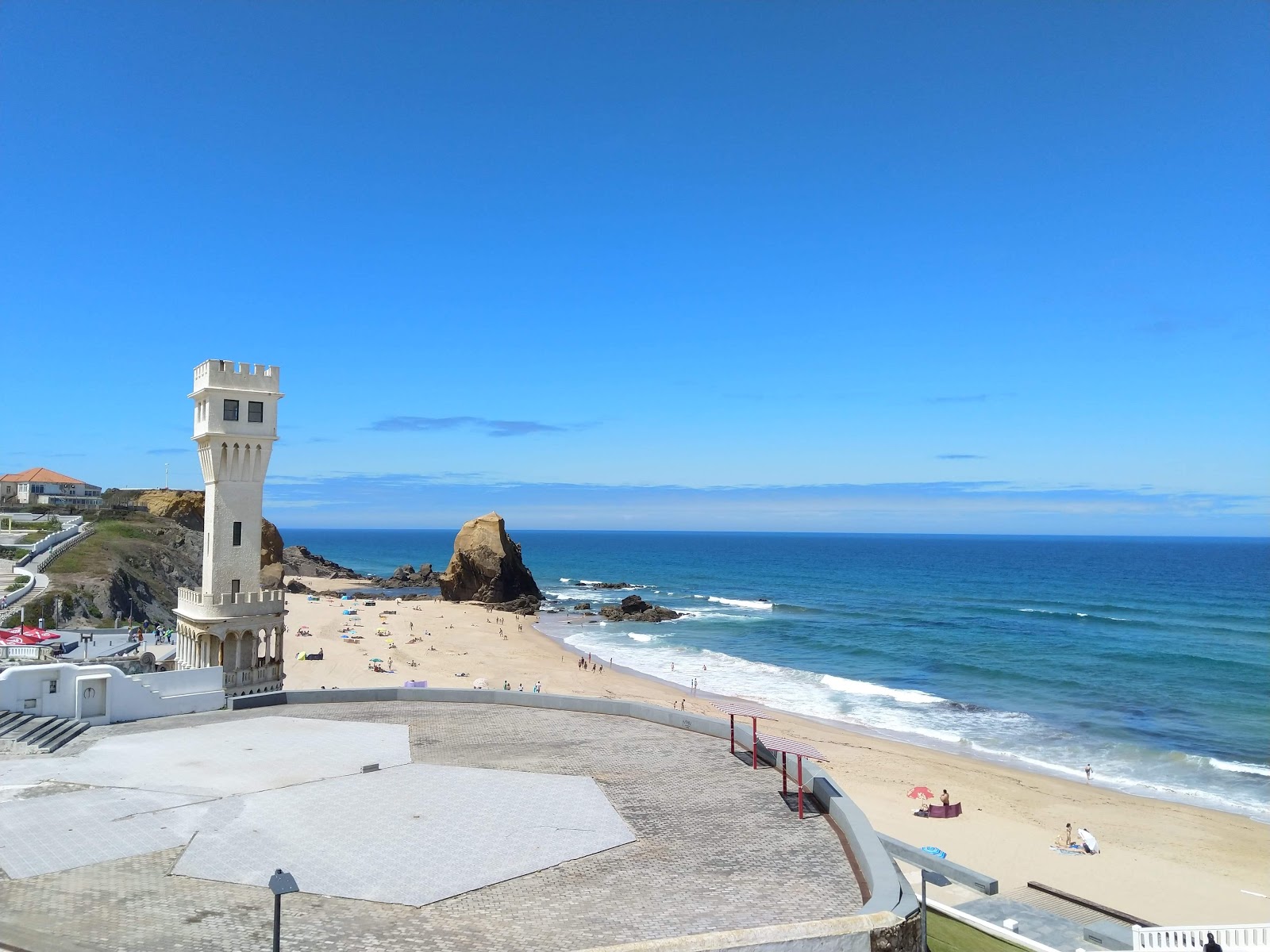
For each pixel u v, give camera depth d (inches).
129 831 795.4
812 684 3590.1
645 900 669.3
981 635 5014.8
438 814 850.1
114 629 2824.8
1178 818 2000.5
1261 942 1117.1
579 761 1033.5
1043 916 1311.5
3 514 5393.7
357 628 4798.2
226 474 1913.1
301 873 713.0
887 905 606.9
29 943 582.6
